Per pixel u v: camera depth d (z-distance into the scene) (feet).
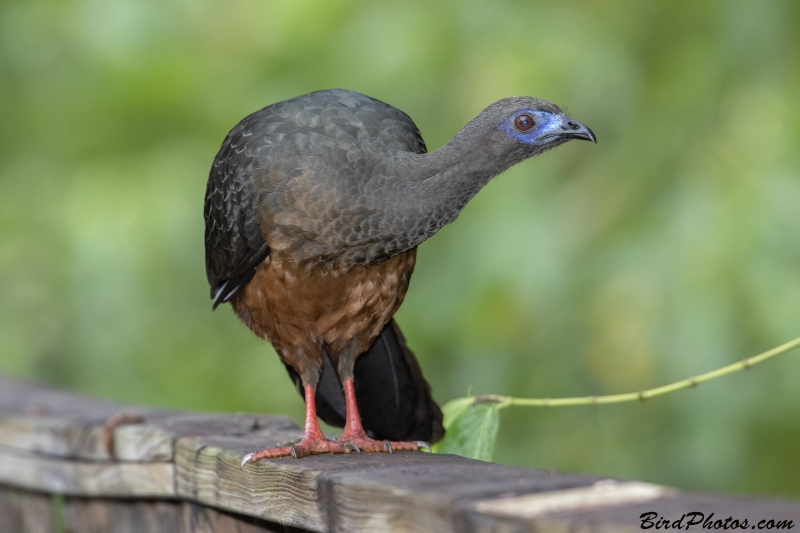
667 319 34.60
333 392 27.09
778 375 34.01
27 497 26.89
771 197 34.22
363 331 25.34
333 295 24.45
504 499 13.53
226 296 26.25
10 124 54.54
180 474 21.85
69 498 25.22
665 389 21.90
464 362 41.24
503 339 39.50
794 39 37.01
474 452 22.81
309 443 21.85
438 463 17.75
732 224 34.09
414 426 25.54
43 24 51.67
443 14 43.86
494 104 23.82
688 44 39.60
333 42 47.70
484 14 43.14
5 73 53.83
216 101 50.14
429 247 45.39
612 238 37.60
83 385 51.13
